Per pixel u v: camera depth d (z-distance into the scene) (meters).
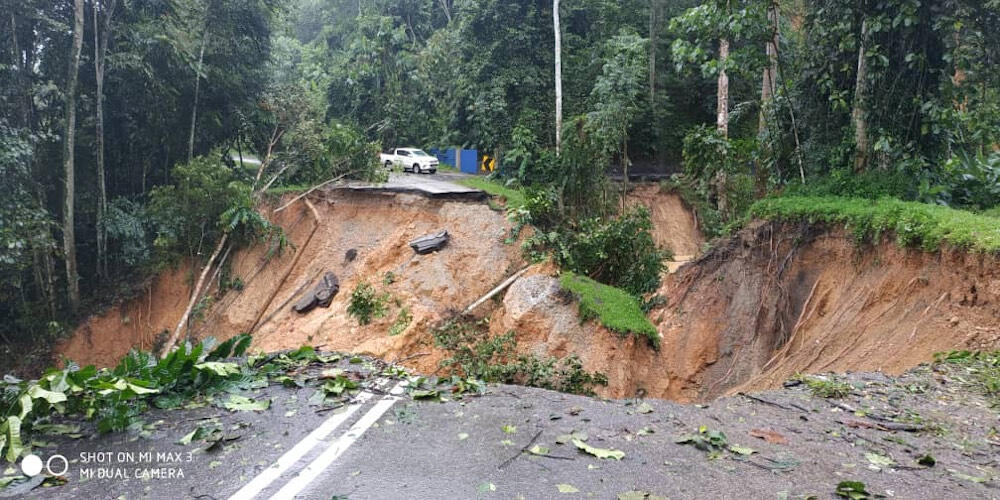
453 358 14.83
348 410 4.73
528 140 26.58
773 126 16.11
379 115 36.69
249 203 21.44
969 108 12.66
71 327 20.56
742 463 3.93
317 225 22.30
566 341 14.02
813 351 10.84
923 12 12.33
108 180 24.20
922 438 4.62
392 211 21.39
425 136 37.31
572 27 32.75
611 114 25.17
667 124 31.81
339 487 3.49
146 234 22.41
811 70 14.95
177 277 21.88
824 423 4.86
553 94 30.19
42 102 20.22
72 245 20.38
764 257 13.48
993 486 3.71
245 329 20.66
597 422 4.59
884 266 10.79
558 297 15.01
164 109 23.42
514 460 3.87
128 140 23.75
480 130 30.94
